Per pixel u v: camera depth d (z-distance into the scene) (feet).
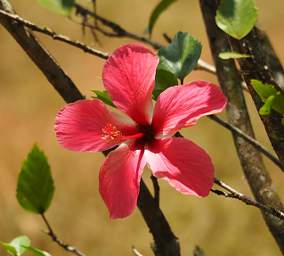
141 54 3.29
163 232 3.47
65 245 3.63
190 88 3.26
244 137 3.50
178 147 3.23
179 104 3.26
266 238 10.48
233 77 3.65
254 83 3.23
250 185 3.55
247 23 3.34
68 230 11.02
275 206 3.51
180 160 3.21
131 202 3.24
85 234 10.98
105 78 3.30
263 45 3.64
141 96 3.30
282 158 3.31
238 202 10.77
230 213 10.76
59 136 3.30
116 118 3.34
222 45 3.66
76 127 3.31
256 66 3.33
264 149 3.50
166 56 3.46
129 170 3.27
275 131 3.30
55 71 3.43
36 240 10.84
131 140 3.31
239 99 3.64
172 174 3.20
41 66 3.42
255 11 3.34
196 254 3.52
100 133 3.30
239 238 10.50
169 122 3.27
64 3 4.22
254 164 3.55
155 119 3.30
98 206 11.25
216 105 3.22
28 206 3.63
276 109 3.25
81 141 3.30
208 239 10.68
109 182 3.27
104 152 3.49
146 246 10.68
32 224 10.96
